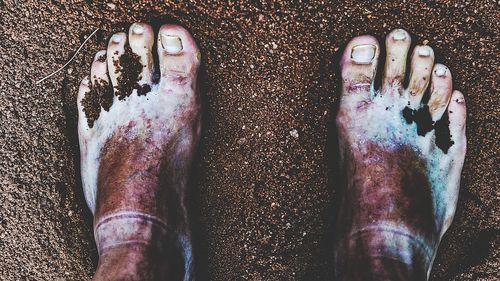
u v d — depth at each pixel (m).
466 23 0.50
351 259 0.49
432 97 0.51
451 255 0.54
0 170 0.55
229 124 0.54
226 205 0.55
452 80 0.51
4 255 0.55
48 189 0.55
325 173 0.54
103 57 0.52
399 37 0.49
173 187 0.51
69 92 0.54
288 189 0.54
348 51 0.50
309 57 0.52
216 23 0.51
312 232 0.54
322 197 0.54
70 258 0.55
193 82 0.52
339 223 0.51
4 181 0.55
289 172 0.54
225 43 0.52
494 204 0.53
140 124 0.51
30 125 0.54
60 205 0.55
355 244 0.49
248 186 0.54
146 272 0.46
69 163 0.55
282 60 0.52
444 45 0.51
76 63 0.53
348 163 0.51
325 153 0.53
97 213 0.50
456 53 0.51
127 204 0.48
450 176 0.52
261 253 0.55
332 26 0.51
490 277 0.53
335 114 0.53
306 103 0.53
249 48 0.52
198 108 0.52
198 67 0.52
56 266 0.56
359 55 0.50
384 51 0.51
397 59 0.50
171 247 0.49
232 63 0.52
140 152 0.51
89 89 0.53
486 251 0.53
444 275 0.54
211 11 0.51
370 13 0.50
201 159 0.54
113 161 0.51
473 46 0.51
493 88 0.51
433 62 0.50
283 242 0.54
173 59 0.51
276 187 0.54
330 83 0.52
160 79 0.52
